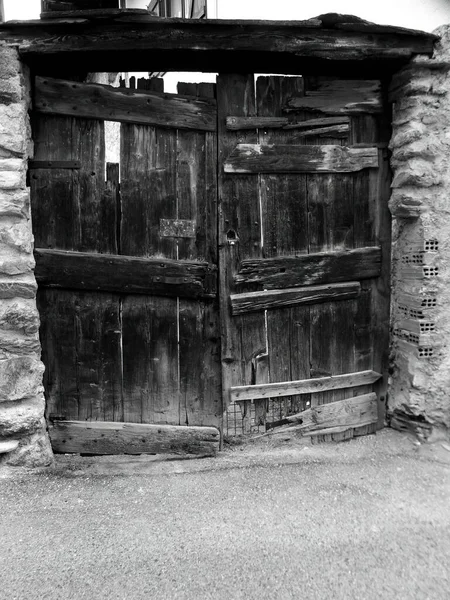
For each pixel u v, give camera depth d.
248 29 2.53
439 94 2.69
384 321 3.02
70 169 2.66
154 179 2.72
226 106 2.74
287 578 1.77
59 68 2.66
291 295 2.85
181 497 2.32
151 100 2.66
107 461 2.73
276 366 2.90
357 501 2.28
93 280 2.69
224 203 2.77
